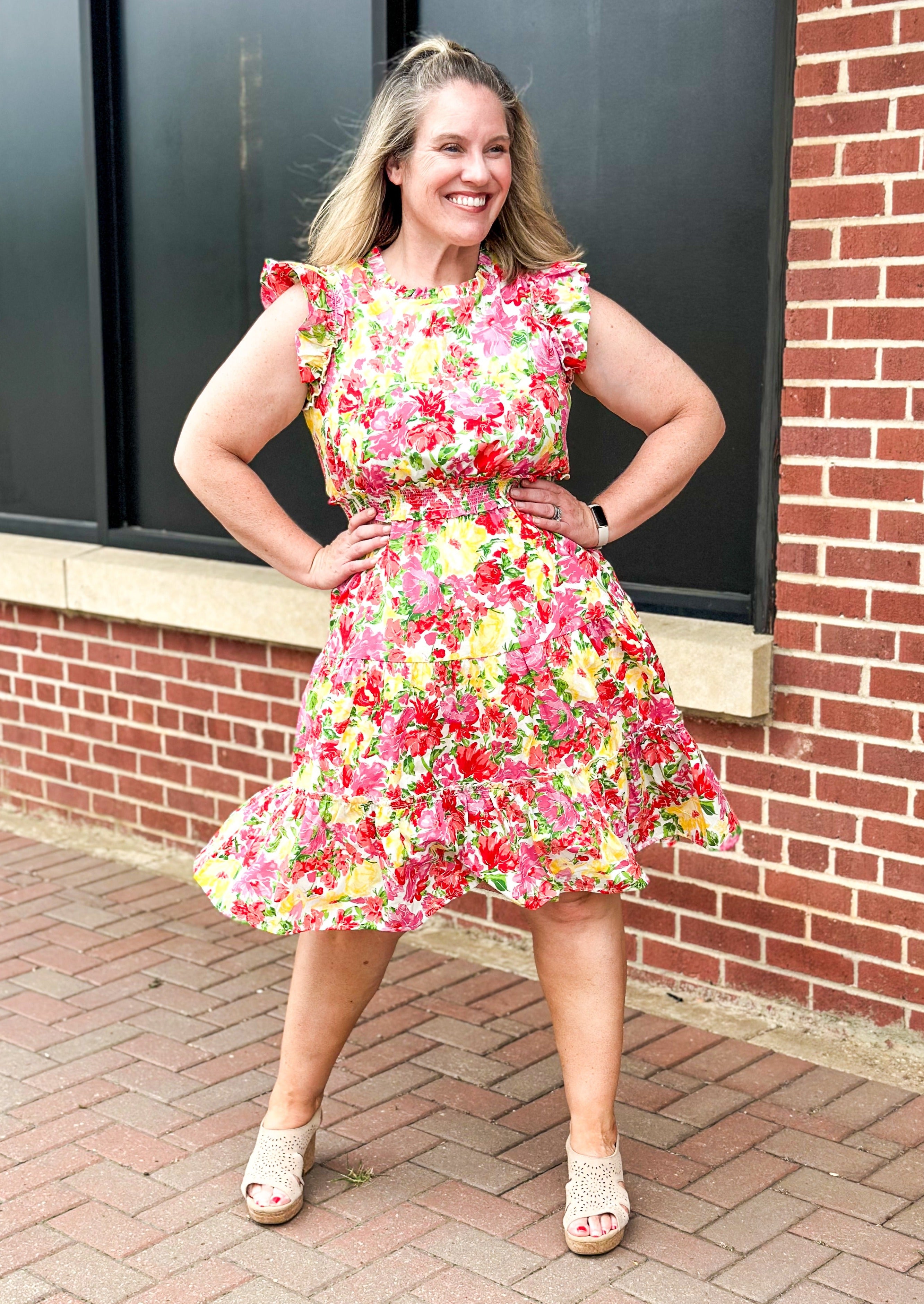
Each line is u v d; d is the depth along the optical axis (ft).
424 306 8.32
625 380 8.80
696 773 8.98
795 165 11.00
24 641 17.63
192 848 16.33
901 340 10.70
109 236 16.48
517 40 13.05
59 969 13.29
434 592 8.27
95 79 16.07
